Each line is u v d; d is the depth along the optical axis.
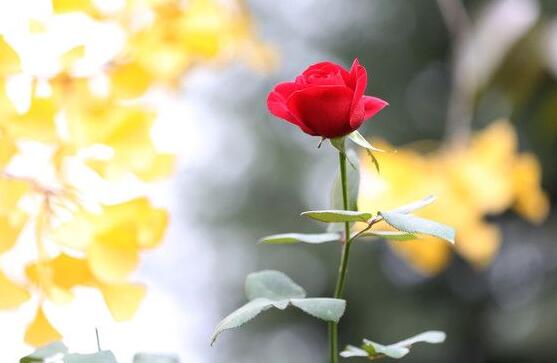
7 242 1.83
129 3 1.97
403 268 8.87
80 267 1.83
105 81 1.93
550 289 8.27
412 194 2.32
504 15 2.54
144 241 1.86
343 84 1.70
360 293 8.77
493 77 2.54
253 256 8.91
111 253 1.84
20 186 1.83
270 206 9.06
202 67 2.17
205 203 9.09
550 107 3.13
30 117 1.84
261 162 9.04
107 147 1.87
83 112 1.88
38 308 1.83
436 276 8.87
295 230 8.92
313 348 9.14
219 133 9.19
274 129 9.14
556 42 2.50
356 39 9.22
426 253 2.38
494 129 2.42
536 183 2.39
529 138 7.70
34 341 1.83
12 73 1.83
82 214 1.84
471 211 2.36
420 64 9.15
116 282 1.84
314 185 9.09
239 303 8.99
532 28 2.51
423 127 9.05
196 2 2.04
